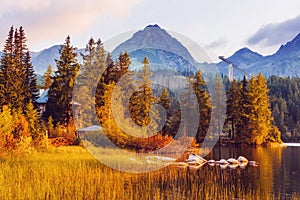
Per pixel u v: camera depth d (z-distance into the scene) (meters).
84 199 11.07
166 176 14.83
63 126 25.84
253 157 25.11
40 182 11.93
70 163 15.77
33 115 24.23
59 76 32.09
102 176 13.38
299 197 12.49
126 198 11.26
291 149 32.59
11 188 11.20
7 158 16.94
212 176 15.99
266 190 13.58
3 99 30.84
